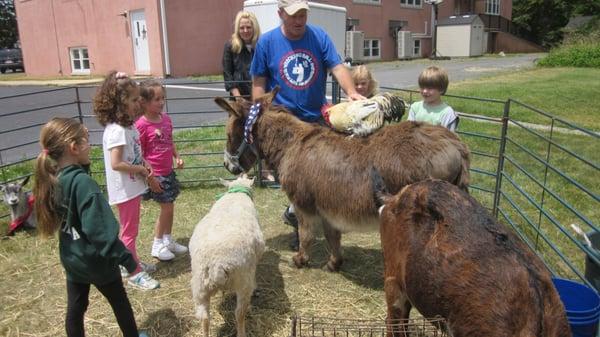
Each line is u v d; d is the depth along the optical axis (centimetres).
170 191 491
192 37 2112
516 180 727
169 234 510
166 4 2006
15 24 4434
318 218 440
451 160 358
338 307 416
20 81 2264
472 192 686
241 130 460
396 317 290
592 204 634
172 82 1848
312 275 470
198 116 1241
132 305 422
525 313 208
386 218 290
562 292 337
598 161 811
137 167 425
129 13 2112
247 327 387
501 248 226
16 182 611
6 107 1459
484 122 1095
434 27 3403
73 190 299
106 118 414
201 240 346
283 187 433
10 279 473
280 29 457
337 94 661
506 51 3978
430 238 250
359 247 532
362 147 385
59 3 2423
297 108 466
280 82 460
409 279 259
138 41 2131
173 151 501
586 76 1903
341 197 387
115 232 303
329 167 393
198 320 401
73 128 303
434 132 368
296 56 452
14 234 583
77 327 331
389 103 404
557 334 210
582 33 3331
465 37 3309
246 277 348
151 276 475
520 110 1220
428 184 275
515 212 607
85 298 335
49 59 2594
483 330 217
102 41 2269
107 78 412
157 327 392
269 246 536
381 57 3103
